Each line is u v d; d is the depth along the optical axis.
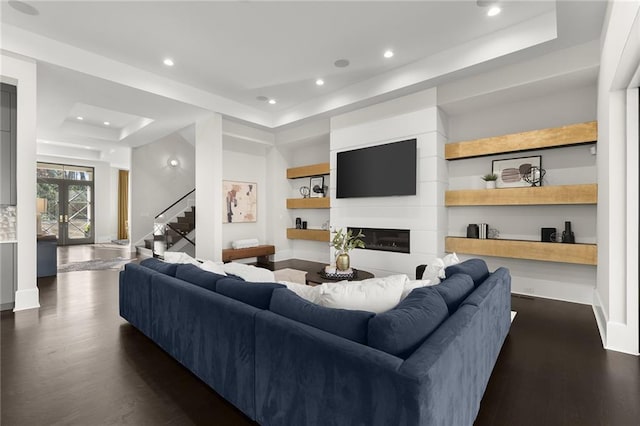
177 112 5.41
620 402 1.86
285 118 6.13
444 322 1.49
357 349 1.23
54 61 3.68
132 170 8.39
